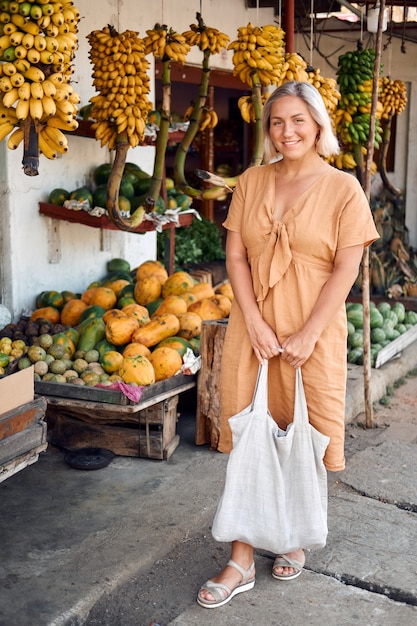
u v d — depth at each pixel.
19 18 3.03
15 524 3.49
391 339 6.19
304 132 2.74
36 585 3.01
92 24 5.72
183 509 3.68
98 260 6.02
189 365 4.27
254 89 4.87
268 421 2.82
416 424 5.05
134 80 4.34
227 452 2.98
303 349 2.75
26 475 4.02
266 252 2.81
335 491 3.99
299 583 3.14
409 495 3.94
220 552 3.36
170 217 5.45
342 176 2.76
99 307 4.88
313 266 2.78
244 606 2.98
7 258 5.17
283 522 2.87
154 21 6.50
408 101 9.55
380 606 3.01
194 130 5.14
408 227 9.82
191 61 7.40
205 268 7.60
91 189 5.83
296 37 9.92
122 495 3.81
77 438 4.31
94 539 3.37
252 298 2.88
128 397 3.93
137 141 4.49
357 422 5.02
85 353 4.34
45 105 3.06
